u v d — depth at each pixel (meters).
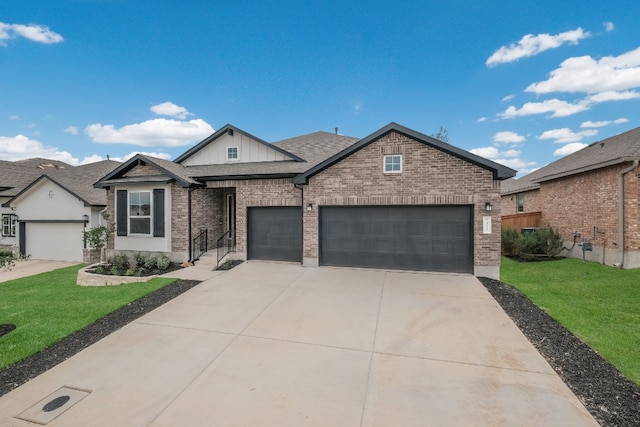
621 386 3.86
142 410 3.50
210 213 13.15
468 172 9.09
